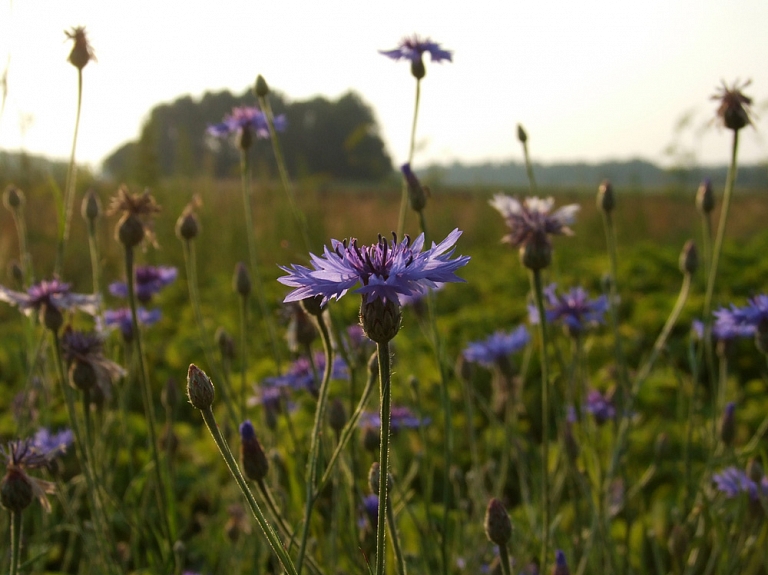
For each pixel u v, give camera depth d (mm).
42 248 1211
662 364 905
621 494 455
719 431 448
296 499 389
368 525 372
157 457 369
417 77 440
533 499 493
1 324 1000
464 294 1391
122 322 483
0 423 720
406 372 725
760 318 399
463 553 440
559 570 333
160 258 1438
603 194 451
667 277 1443
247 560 469
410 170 402
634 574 477
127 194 380
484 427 777
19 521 304
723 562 396
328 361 318
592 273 1495
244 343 432
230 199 1745
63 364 376
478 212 2150
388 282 248
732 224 2436
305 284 258
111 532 380
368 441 395
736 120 422
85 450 378
